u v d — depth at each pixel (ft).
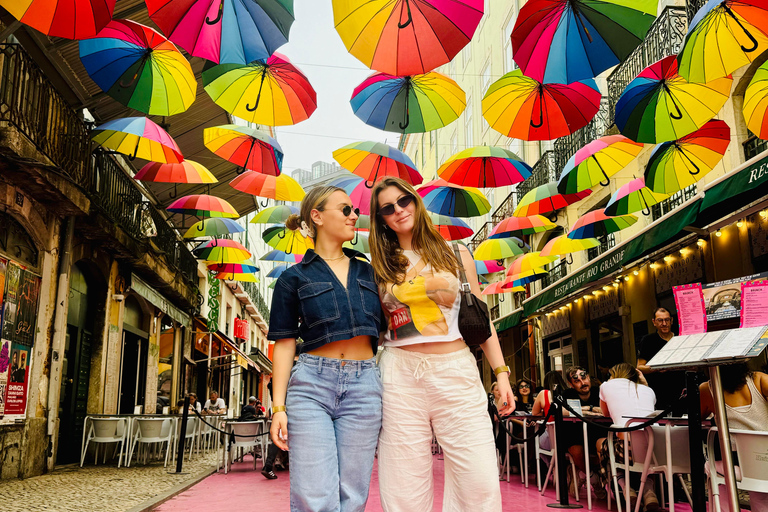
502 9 71.15
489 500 7.26
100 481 24.70
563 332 53.98
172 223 52.60
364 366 7.62
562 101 19.92
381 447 7.72
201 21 14.73
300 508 7.00
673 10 32.12
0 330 23.91
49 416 27.91
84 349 35.37
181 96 21.16
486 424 7.52
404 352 7.72
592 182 24.71
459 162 28.07
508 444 24.43
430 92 21.44
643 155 37.52
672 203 33.68
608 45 15.46
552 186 31.30
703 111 18.13
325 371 7.43
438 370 7.51
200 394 68.90
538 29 15.44
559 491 18.11
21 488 21.90
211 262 47.85
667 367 9.16
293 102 20.66
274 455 27.17
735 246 27.50
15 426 25.17
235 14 14.74
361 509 7.43
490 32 77.77
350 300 7.70
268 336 7.81
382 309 8.08
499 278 69.97
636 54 35.96
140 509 17.30
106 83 20.65
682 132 18.60
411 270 7.90
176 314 49.57
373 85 21.62
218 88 20.20
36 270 27.20
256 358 91.97
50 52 27.48
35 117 24.40
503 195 69.97
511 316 54.13
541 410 22.57
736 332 8.57
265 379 131.03
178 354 55.88
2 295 24.03
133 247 37.37
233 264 49.90
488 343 8.29
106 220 32.55
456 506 7.56
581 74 15.97
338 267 8.12
